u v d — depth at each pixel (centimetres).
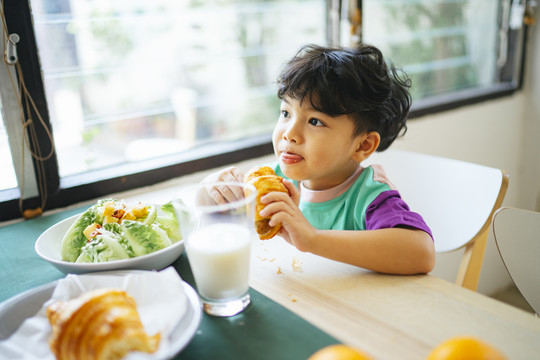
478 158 205
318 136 83
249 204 60
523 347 53
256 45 172
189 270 74
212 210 60
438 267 188
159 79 181
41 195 106
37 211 104
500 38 211
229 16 172
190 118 190
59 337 51
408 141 171
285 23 166
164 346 51
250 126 182
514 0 203
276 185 74
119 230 72
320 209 95
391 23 176
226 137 146
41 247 74
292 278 71
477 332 56
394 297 65
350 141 86
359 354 41
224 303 60
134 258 66
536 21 204
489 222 98
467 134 195
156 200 110
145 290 60
